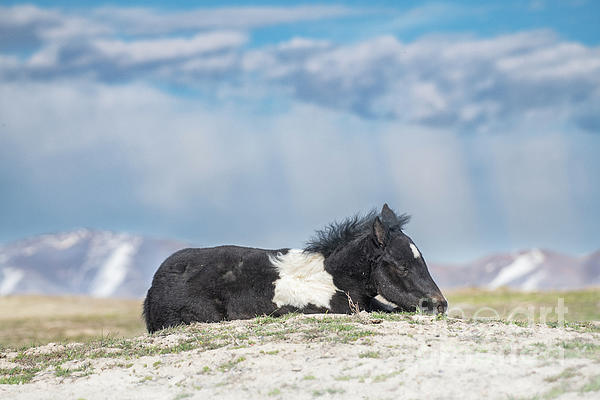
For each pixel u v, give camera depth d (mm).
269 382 11859
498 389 10688
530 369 11336
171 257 17688
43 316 51500
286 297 16750
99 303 63594
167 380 12734
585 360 11586
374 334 13805
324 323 15047
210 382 12281
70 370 13891
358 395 10961
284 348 13375
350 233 17000
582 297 42844
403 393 10867
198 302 16844
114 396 12148
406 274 16469
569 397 10203
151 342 15383
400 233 16891
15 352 16375
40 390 12781
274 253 17281
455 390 10797
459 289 57188
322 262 17016
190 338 15109
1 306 59281
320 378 11742
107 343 16125
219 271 17000
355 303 16797
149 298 17609
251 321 16094
